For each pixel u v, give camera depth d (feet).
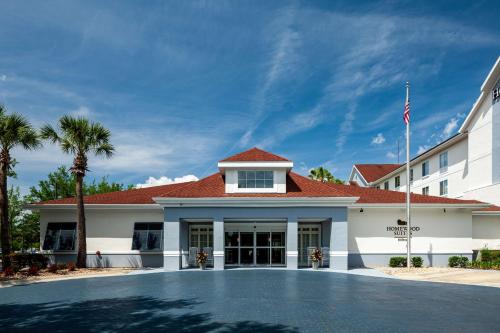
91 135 84.84
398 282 60.90
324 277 66.95
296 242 79.87
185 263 86.63
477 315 37.27
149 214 90.33
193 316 36.78
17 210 151.74
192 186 87.35
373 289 53.47
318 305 41.91
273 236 86.63
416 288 54.54
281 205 80.28
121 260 88.79
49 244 88.22
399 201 89.61
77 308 41.06
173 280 63.62
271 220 83.20
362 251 88.12
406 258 85.92
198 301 44.45
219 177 93.25
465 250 88.43
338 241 79.56
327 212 80.23
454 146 124.26
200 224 89.71
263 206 80.59
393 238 88.69
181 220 83.61
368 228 88.89
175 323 34.04
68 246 87.92
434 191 135.33
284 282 60.29
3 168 75.66
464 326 33.17
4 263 73.20
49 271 75.20
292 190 85.15
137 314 37.76
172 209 81.05
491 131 105.91
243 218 80.64
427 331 31.55
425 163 142.72
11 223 149.79
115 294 49.96
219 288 54.29
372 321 34.76
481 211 91.66
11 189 151.12
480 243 93.35
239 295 48.37
